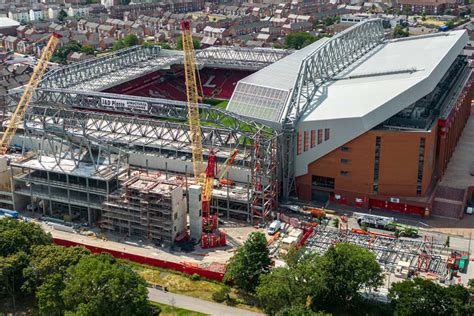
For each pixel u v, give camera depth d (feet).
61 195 649.20
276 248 577.84
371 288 510.99
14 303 493.36
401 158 648.79
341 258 481.05
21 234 520.01
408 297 447.83
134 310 446.60
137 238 606.55
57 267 479.82
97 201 633.20
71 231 620.90
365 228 620.49
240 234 616.80
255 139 638.94
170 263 548.72
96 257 490.90
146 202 585.22
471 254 573.74
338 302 476.95
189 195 593.42
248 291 508.94
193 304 495.82
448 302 442.09
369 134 645.10
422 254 550.77
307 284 475.31
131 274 463.83
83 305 433.07
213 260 564.30
